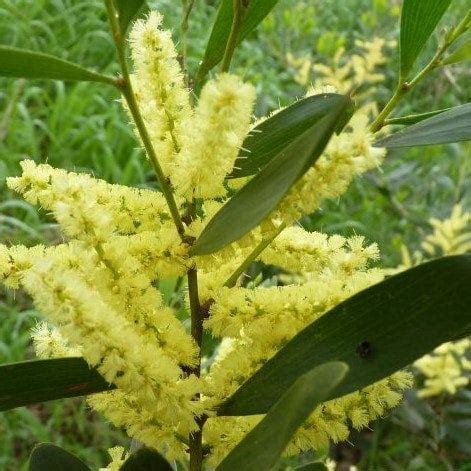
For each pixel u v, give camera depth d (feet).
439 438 1.56
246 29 0.60
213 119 0.46
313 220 2.19
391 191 1.92
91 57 2.81
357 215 2.20
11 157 2.29
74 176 0.51
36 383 0.51
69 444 1.80
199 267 0.55
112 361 0.46
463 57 0.57
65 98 2.52
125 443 1.82
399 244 1.87
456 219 1.52
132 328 0.51
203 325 0.55
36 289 0.45
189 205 0.57
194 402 0.51
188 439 0.56
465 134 0.56
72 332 0.45
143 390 0.48
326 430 0.57
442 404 1.64
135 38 0.54
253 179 0.47
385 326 0.48
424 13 0.56
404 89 0.58
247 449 0.43
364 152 0.45
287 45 2.51
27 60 0.46
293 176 0.43
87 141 2.41
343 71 1.82
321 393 0.38
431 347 0.46
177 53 0.57
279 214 0.49
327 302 0.54
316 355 0.49
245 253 0.60
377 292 0.48
